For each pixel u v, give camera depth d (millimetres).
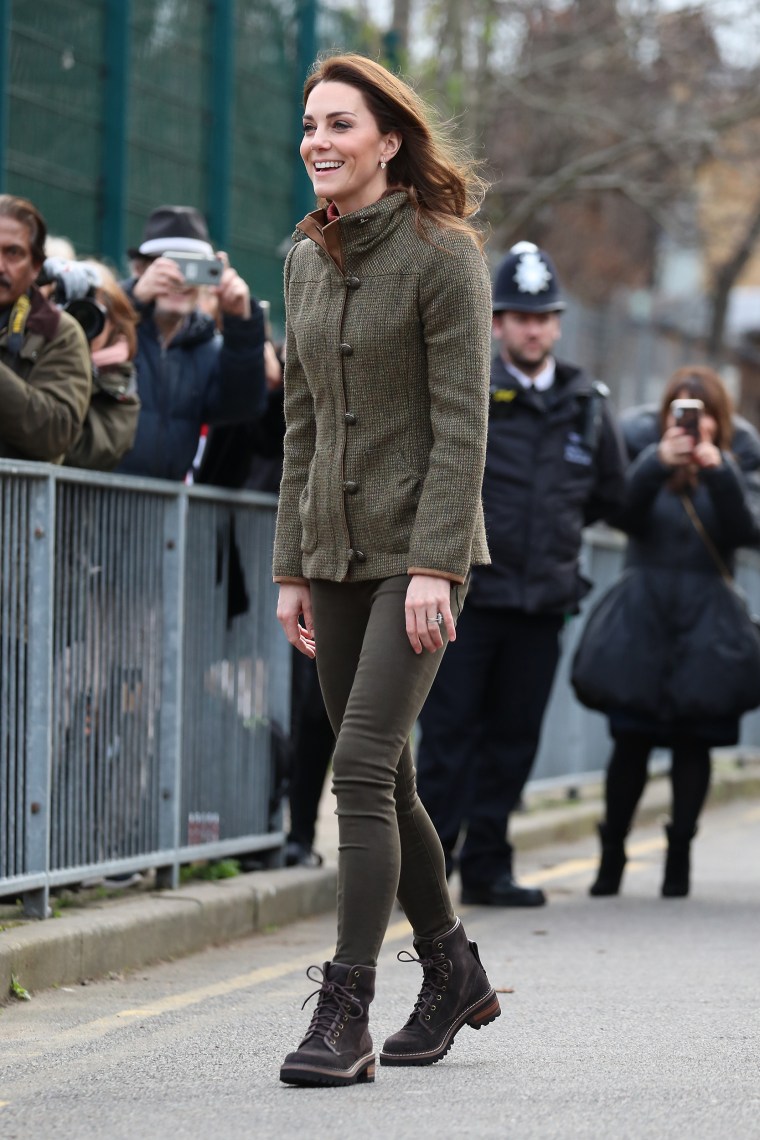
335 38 33625
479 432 10852
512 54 51062
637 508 19906
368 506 11055
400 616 10938
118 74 26938
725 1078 11375
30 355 15312
